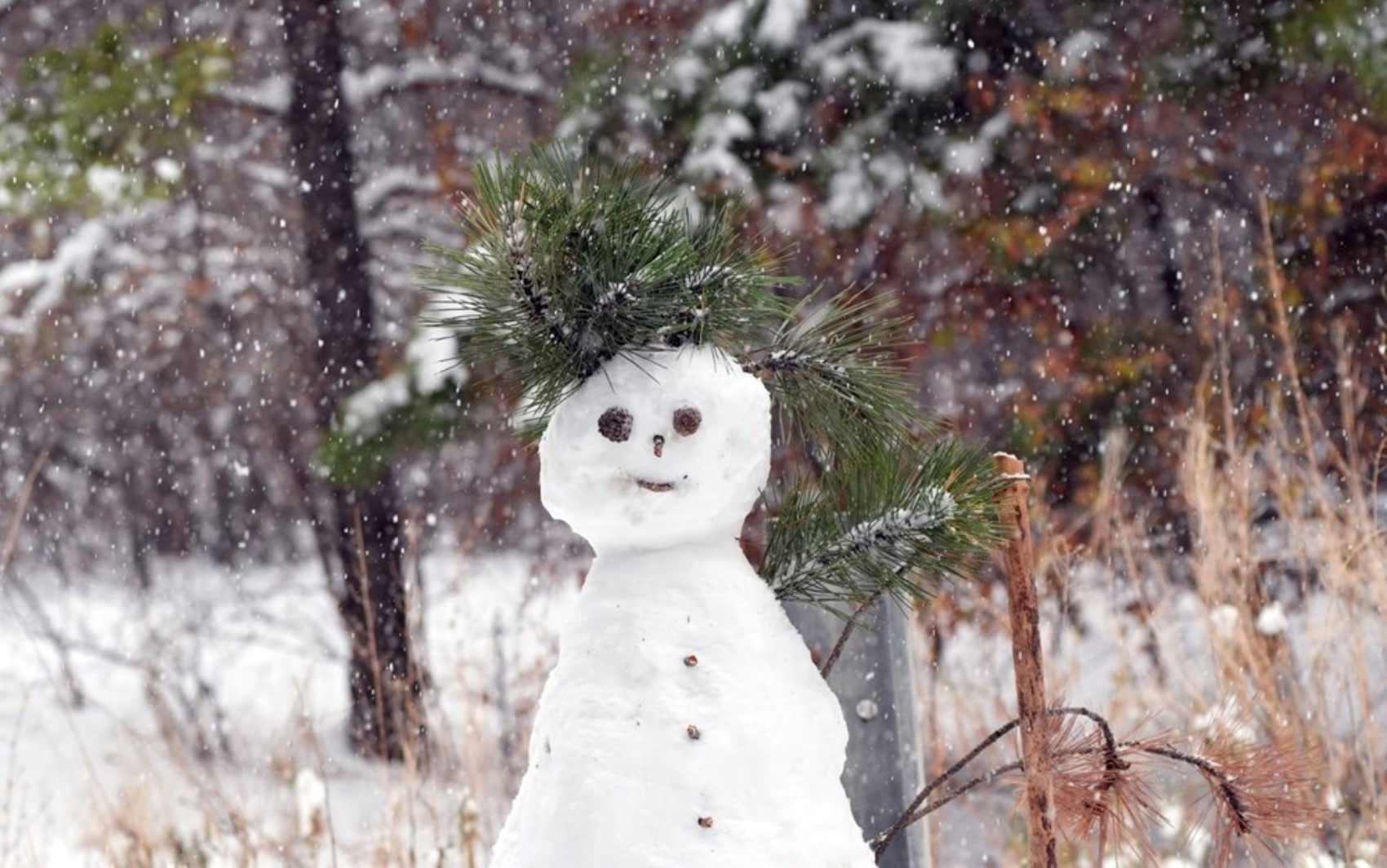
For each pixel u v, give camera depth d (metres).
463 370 6.63
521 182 1.66
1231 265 7.18
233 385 11.95
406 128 10.66
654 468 1.61
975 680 4.56
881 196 6.76
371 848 3.95
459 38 10.16
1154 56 7.18
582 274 1.66
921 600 1.81
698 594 1.64
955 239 7.32
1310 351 6.80
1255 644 3.57
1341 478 5.52
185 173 9.61
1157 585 4.83
